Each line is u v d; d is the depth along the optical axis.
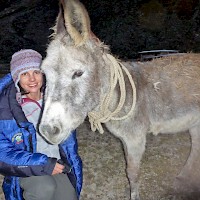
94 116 2.76
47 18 7.73
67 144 2.52
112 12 7.68
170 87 2.98
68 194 2.55
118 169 3.59
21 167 2.27
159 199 3.23
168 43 7.27
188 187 3.33
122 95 2.68
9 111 2.26
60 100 2.14
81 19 2.17
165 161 3.69
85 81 2.24
